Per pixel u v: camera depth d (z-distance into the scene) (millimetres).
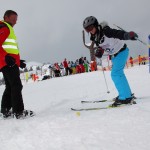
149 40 9438
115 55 4379
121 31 4055
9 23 4285
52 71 25062
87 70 24297
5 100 4324
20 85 4156
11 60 3963
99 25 4156
